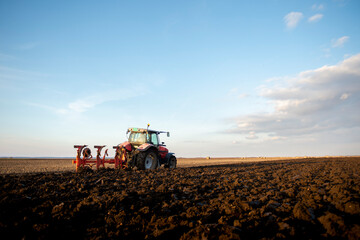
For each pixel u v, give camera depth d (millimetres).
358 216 3094
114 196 4176
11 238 2477
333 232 2549
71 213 3279
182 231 2812
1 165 15141
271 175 8867
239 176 8203
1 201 3559
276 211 3420
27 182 5637
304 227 2732
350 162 17875
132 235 2721
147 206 3773
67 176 6891
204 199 4355
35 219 3029
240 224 2852
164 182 6113
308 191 5102
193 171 9633
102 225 2990
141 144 10711
